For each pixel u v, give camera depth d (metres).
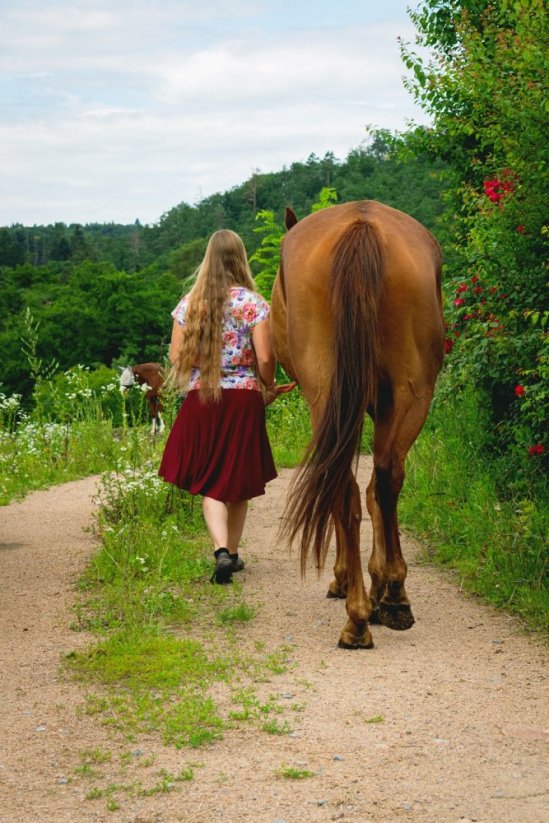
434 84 9.91
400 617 4.64
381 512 4.56
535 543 5.62
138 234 177.38
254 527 7.54
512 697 3.88
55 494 9.77
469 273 7.32
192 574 5.94
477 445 7.65
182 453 5.86
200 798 3.04
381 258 4.21
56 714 3.79
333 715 3.69
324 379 4.34
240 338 5.79
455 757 3.31
